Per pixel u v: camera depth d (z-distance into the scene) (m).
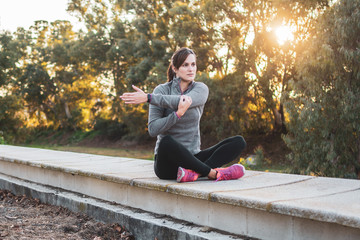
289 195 2.60
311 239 2.33
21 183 5.36
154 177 3.58
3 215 4.07
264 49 23.28
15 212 4.24
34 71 45.31
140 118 35.84
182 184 3.11
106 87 42.12
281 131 26.86
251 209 2.65
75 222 3.74
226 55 27.05
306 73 15.48
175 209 3.22
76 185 4.52
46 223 3.74
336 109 14.95
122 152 33.41
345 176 14.90
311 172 15.65
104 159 5.64
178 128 3.38
